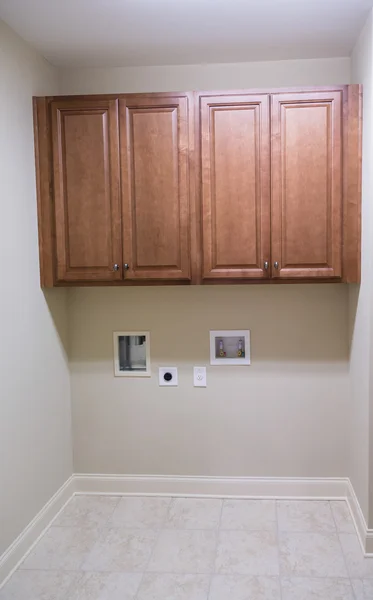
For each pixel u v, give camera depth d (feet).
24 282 7.72
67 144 8.16
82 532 8.23
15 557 7.27
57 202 8.23
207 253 8.15
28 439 7.78
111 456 9.63
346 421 9.17
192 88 9.05
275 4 6.85
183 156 8.05
